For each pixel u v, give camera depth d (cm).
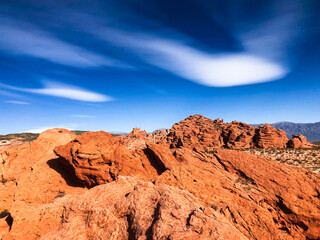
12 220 1912
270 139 7731
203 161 3111
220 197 2197
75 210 1519
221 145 8606
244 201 2141
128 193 1614
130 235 1248
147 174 3083
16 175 3488
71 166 3155
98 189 1731
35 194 2841
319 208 2084
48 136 4694
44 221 1880
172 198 1343
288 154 6262
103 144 3247
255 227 1859
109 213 1384
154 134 12731
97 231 1322
